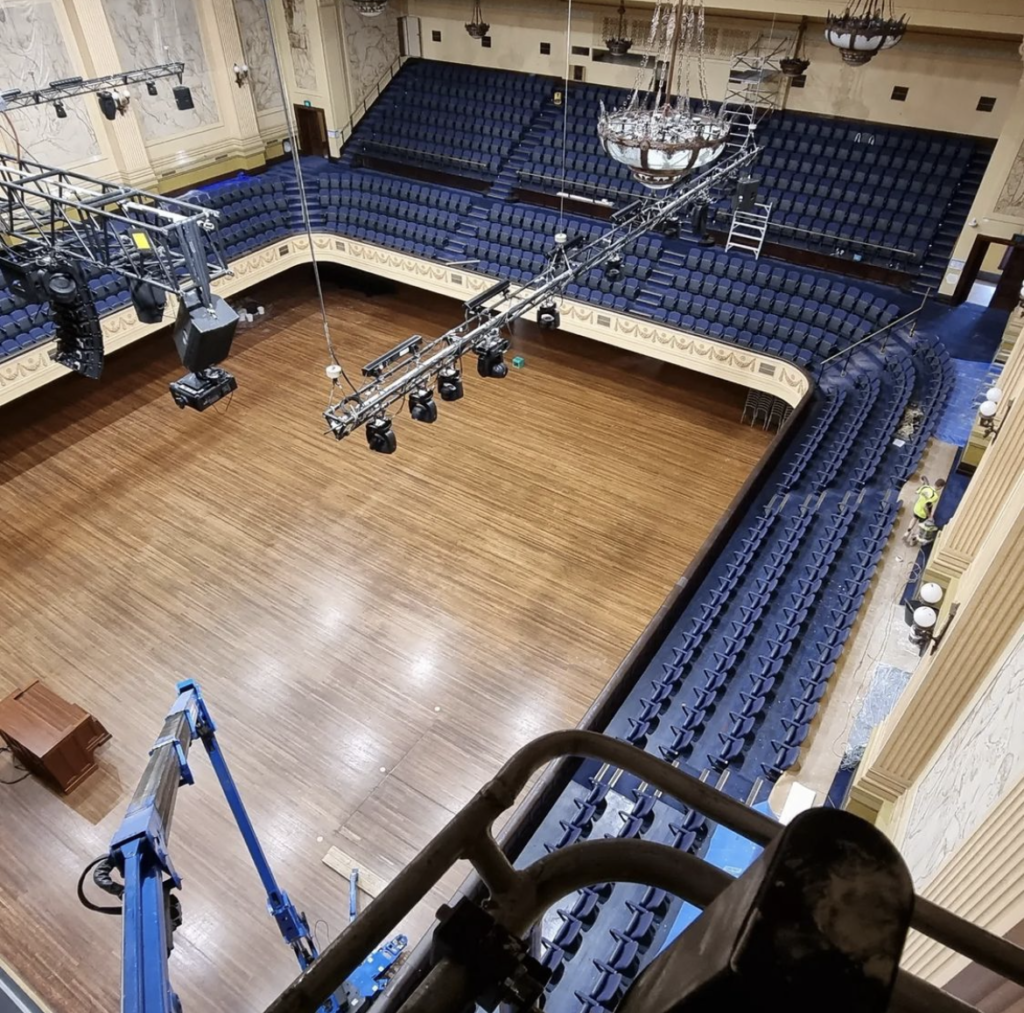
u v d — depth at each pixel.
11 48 13.20
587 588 11.16
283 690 9.82
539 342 16.70
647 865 1.15
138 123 15.68
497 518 12.27
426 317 17.69
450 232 17.03
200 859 8.20
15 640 10.33
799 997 0.56
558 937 6.18
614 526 12.17
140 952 2.18
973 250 13.71
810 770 7.31
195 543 11.76
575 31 17.23
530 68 18.36
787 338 13.66
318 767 9.04
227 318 6.57
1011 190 12.84
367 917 1.03
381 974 7.14
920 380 12.34
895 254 14.30
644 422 14.45
